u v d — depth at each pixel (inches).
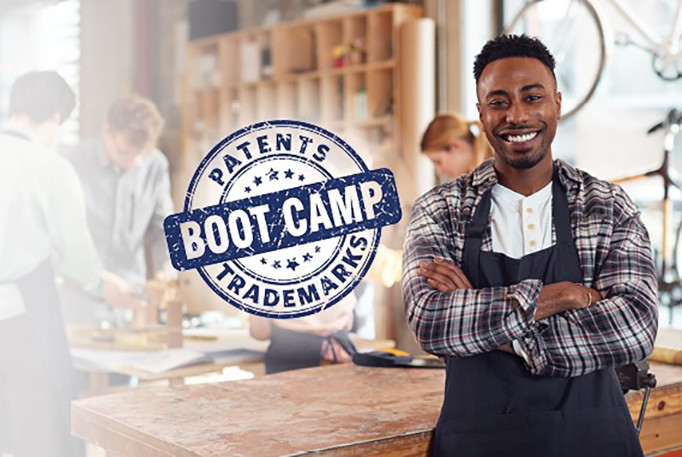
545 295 72.3
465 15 234.1
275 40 265.0
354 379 96.4
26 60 298.4
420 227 80.8
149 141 171.8
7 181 125.7
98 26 303.6
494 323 71.7
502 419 72.3
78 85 301.7
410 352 217.0
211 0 289.1
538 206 77.5
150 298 156.3
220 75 282.8
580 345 72.2
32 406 126.6
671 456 91.6
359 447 70.1
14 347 125.6
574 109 210.5
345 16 245.3
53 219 129.6
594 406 73.0
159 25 305.6
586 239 76.3
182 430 74.1
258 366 160.2
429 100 230.4
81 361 131.2
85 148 176.6
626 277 75.2
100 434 80.4
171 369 125.8
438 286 75.7
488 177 79.0
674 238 205.6
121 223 178.4
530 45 77.2
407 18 236.2
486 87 77.3
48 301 128.6
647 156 227.1
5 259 125.0
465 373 74.4
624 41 203.6
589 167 236.7
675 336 107.8
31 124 130.6
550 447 71.4
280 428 74.4
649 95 226.5
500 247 76.9
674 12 199.8
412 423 76.0
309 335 125.9
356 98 246.1
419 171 227.8
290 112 265.1
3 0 296.7
